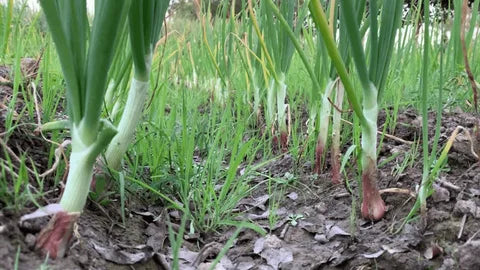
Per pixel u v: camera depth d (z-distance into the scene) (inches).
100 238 35.9
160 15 38.8
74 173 29.3
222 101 79.6
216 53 83.5
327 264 39.4
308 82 77.9
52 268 28.3
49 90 47.9
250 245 43.3
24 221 29.4
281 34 62.0
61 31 27.1
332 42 33.8
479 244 34.3
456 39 69.5
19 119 42.3
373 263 38.1
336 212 47.3
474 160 46.4
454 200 41.0
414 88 73.8
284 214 49.0
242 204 52.2
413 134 58.3
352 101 37.8
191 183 51.2
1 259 26.6
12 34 72.1
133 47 37.5
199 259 39.8
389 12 38.3
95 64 27.4
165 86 57.7
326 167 56.9
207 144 59.2
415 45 76.7
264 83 72.9
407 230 39.6
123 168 46.3
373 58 39.4
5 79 55.4
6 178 32.6
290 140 69.2
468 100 67.8
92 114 28.5
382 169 50.8
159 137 50.7
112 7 26.2
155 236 40.9
